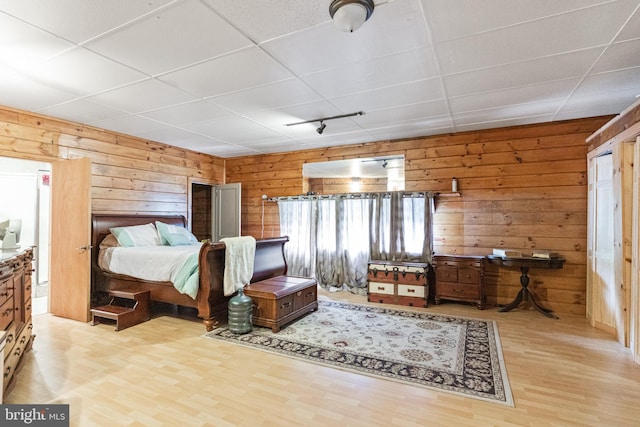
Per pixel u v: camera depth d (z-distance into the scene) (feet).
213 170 20.97
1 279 7.35
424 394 7.28
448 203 15.64
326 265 18.21
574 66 8.74
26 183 16.76
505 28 6.98
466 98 11.08
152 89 10.23
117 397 7.12
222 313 12.08
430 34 7.21
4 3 6.00
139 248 13.55
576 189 13.35
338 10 5.99
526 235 14.15
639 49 7.84
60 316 13.01
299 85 9.98
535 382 7.78
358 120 13.58
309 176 22.44
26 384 7.64
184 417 6.43
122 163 15.55
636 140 9.46
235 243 11.98
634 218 9.37
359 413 6.58
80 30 6.96
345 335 10.89
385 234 16.75
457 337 10.68
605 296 11.28
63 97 10.86
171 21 6.67
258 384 7.70
